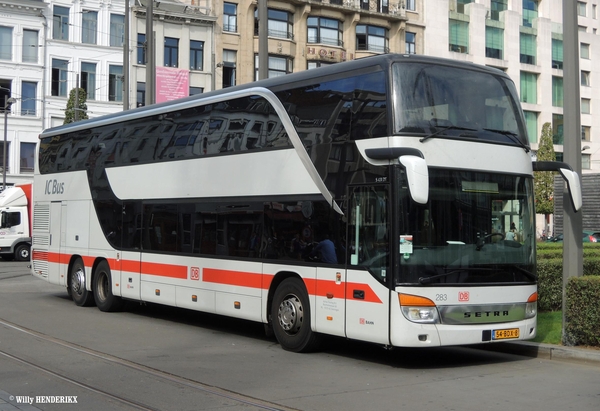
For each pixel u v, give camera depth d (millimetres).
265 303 12109
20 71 51562
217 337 13422
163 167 14992
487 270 10422
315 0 52844
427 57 10664
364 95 10586
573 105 11562
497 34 62781
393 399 8398
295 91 11906
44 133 20297
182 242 14227
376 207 10203
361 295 10320
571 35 11602
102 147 17344
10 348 11695
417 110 10219
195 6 51875
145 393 8602
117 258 16312
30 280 25984
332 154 11000
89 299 17828
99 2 53219
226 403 8102
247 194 12625
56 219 19078
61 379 9359
